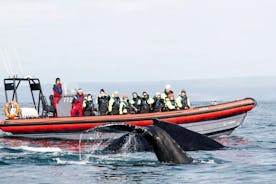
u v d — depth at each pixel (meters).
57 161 18.95
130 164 17.30
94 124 28.80
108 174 15.88
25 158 19.91
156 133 16.56
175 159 17.06
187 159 17.39
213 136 29.75
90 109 30.11
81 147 26.38
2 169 17.56
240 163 17.94
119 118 28.50
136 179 15.01
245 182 14.88
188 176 15.47
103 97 30.08
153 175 15.52
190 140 18.23
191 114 28.53
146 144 17.84
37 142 29.23
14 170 17.30
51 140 30.14
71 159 19.33
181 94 29.66
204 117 28.72
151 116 28.34
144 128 16.33
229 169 16.77
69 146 27.06
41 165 18.23
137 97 30.05
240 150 21.83
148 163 17.36
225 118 29.20
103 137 28.69
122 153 18.47
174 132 17.92
